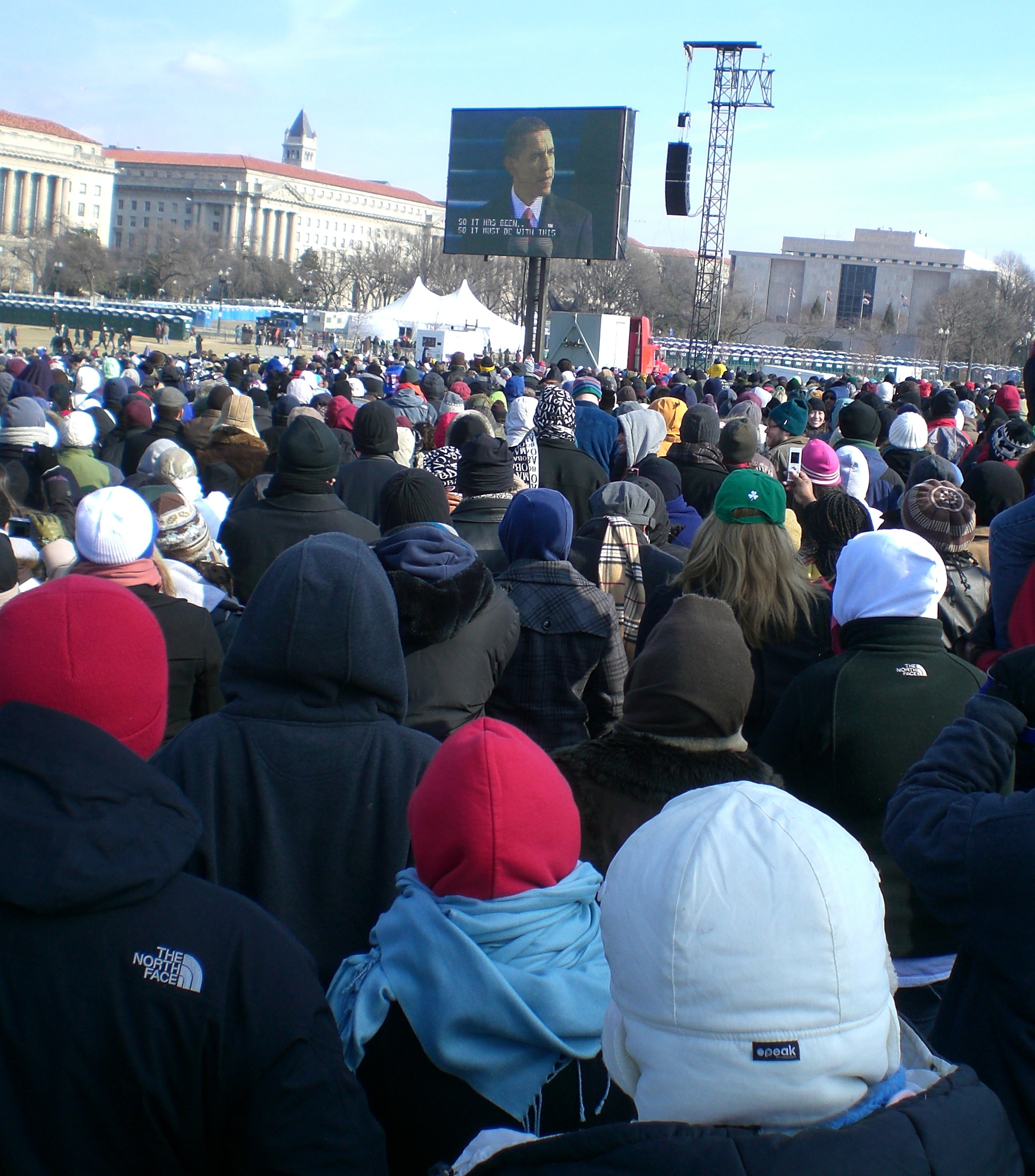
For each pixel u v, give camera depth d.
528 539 3.52
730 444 5.41
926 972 2.45
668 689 2.31
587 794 2.32
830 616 3.40
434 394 13.06
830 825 1.25
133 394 9.29
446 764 1.87
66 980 1.39
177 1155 1.45
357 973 1.90
